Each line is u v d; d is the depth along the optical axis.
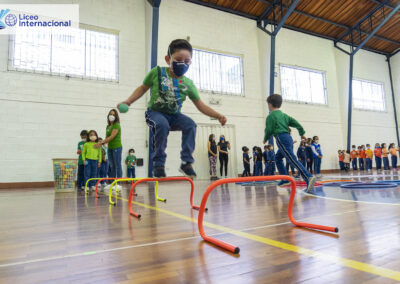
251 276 0.94
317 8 10.31
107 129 4.64
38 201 3.53
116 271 1.02
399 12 10.91
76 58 7.56
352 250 1.18
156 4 7.95
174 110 1.72
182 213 2.38
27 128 6.79
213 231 1.65
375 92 13.76
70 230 1.78
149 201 3.37
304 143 9.14
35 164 6.78
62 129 7.14
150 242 1.44
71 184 5.14
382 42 13.20
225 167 8.84
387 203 2.49
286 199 3.09
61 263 1.13
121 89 7.98
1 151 6.50
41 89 7.02
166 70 1.71
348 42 12.52
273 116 3.79
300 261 1.07
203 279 0.93
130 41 8.34
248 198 3.35
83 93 7.49
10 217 2.33
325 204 2.59
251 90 10.13
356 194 3.29
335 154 11.73
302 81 11.45
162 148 1.60
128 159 7.61
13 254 1.27
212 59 9.64
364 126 12.98
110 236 1.59
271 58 9.80
